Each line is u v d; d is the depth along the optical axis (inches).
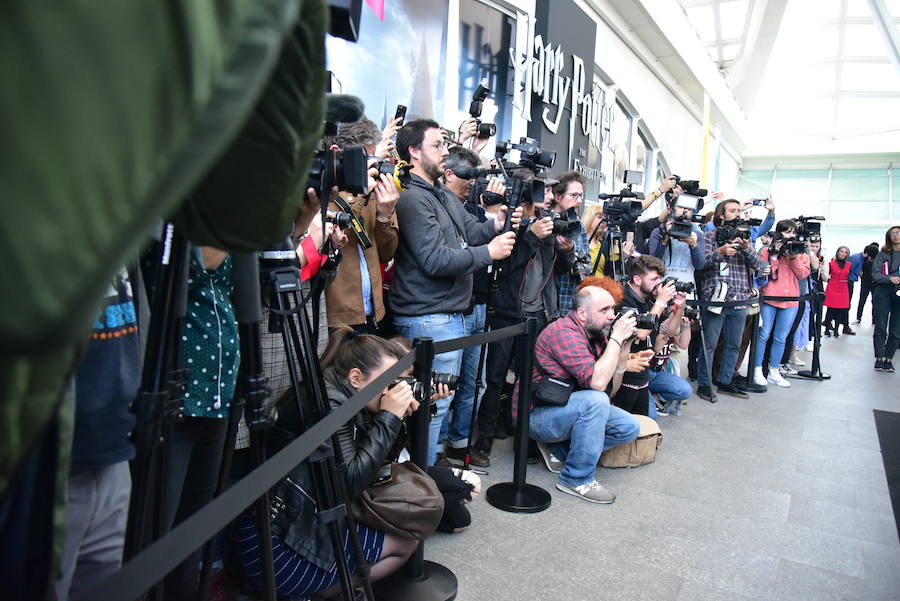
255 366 43.7
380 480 67.7
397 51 182.4
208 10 9.5
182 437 50.9
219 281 52.6
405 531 66.3
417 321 98.6
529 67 237.9
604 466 125.0
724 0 491.5
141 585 26.1
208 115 9.8
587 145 292.8
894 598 80.2
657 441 127.7
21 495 21.6
